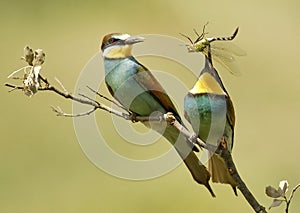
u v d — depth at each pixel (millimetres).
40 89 8383
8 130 19219
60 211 17375
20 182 18000
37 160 18547
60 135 19016
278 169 18359
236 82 20781
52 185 17859
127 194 17391
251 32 22969
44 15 23562
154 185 17391
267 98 20547
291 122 19703
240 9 23734
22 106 19656
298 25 23094
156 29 23000
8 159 18672
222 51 8922
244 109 20219
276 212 16125
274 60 21875
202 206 17125
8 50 21938
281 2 23891
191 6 23859
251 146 19094
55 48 21953
